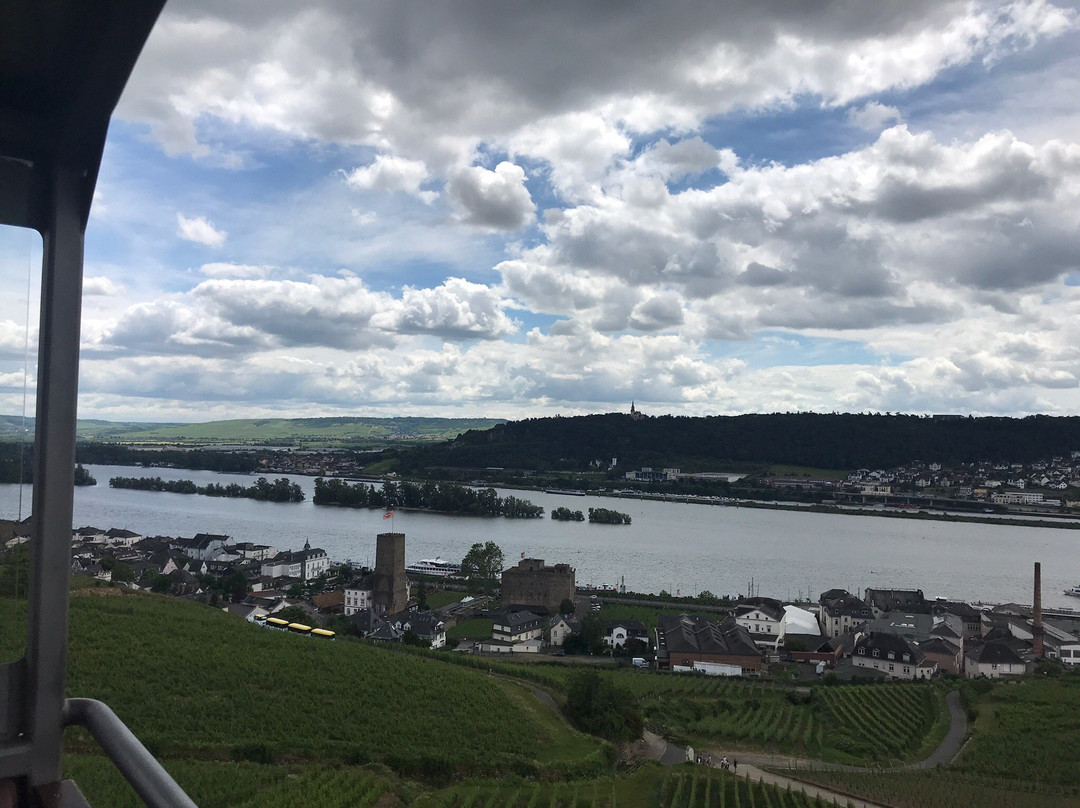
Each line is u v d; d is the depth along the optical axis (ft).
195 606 193.77
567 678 204.03
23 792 12.44
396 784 110.32
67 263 13.01
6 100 12.40
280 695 136.56
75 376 13.17
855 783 148.15
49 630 12.55
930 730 195.31
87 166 13.06
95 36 11.35
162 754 110.63
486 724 140.05
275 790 99.14
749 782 135.03
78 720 13.07
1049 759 165.99
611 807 114.93
